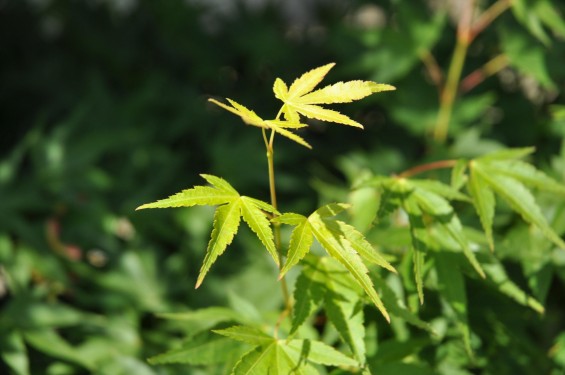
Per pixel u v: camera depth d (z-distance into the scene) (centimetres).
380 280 67
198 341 69
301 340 65
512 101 107
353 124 62
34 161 100
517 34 95
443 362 74
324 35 138
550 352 78
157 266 91
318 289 66
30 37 147
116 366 82
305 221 63
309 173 111
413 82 106
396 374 69
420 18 100
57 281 89
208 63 135
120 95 131
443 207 68
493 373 75
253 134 109
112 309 88
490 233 68
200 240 92
